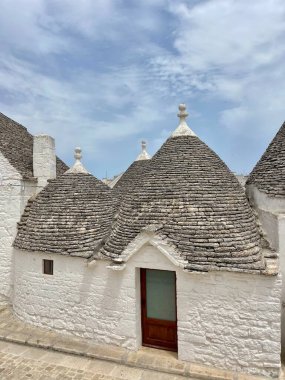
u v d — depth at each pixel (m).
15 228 9.92
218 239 6.55
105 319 7.33
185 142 8.86
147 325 7.30
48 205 9.23
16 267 9.05
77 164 10.17
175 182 7.83
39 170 10.95
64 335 7.84
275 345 5.89
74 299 7.75
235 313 6.15
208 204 7.23
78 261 7.73
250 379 5.88
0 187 10.12
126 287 7.09
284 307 6.85
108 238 7.95
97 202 9.27
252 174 9.20
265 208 7.89
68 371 6.42
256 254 6.38
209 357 6.32
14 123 13.63
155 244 6.67
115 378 6.15
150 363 6.47
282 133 8.96
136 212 7.73
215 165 8.41
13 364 6.71
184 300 6.51
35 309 8.34
